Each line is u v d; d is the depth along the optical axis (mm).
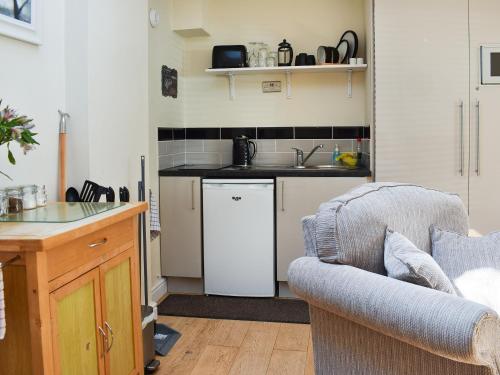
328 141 4172
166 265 3844
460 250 2039
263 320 3307
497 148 3555
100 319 1870
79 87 2467
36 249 1465
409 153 3590
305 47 4148
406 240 1870
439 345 1379
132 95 2941
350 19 4078
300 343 2939
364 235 1877
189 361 2717
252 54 4102
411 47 3555
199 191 3764
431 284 1653
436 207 2180
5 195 1871
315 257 1946
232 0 4207
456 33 3527
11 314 1564
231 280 3758
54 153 2408
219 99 4281
